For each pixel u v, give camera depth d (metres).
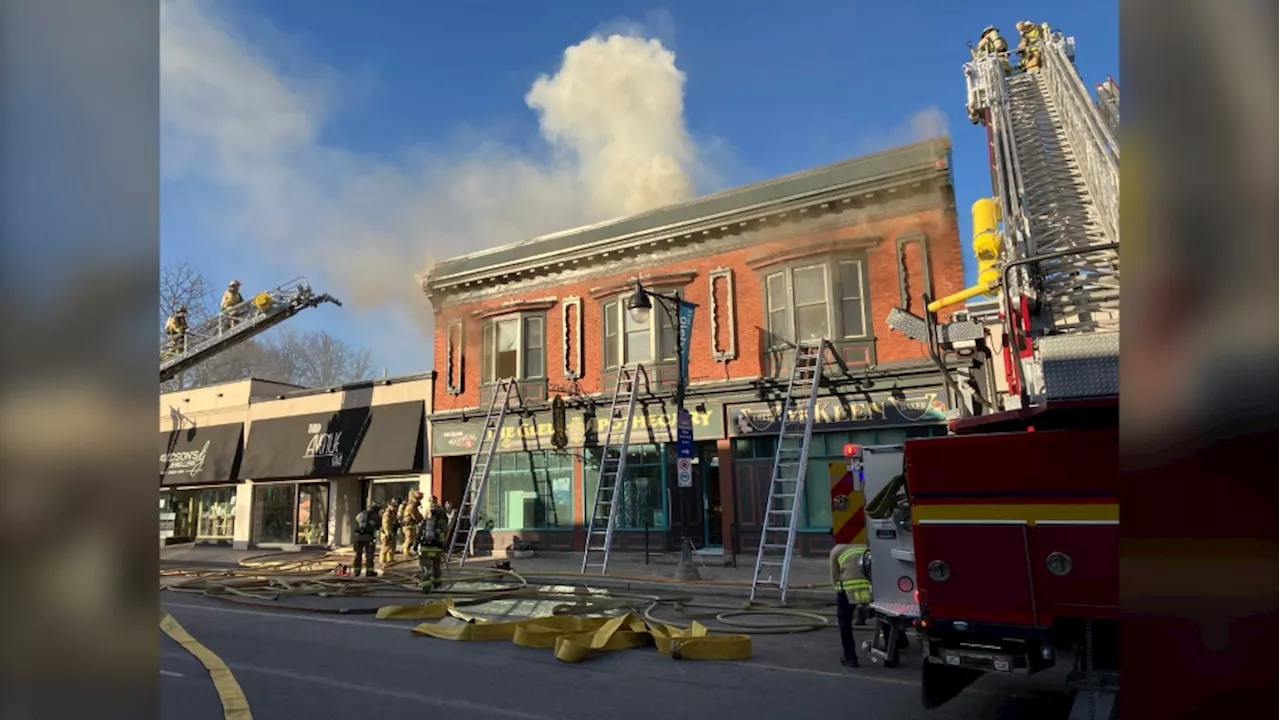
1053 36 11.84
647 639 7.28
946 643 4.42
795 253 12.82
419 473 18.11
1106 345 4.09
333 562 16.20
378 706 5.31
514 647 7.26
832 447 13.47
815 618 8.30
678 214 14.73
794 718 4.96
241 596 10.81
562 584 11.98
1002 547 4.22
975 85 11.65
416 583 11.90
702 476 15.30
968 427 5.17
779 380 13.66
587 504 15.94
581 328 16.11
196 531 22.67
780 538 13.73
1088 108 8.63
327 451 19.11
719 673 6.14
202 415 22.42
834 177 10.52
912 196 8.60
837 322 12.79
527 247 16.47
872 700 5.32
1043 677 5.84
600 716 5.05
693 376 14.74
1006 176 8.96
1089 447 4.04
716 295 14.48
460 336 17.55
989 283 7.83
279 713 5.13
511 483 16.92
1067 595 4.03
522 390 16.56
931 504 4.44
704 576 11.91
